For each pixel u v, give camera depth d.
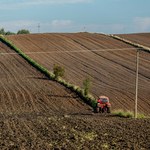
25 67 137.62
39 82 116.56
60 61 146.75
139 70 137.00
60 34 190.00
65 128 54.03
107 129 54.09
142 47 166.38
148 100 99.81
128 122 61.47
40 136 48.62
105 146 43.62
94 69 137.00
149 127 56.59
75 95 102.06
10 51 158.00
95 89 111.38
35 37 181.12
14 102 93.38
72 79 122.44
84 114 80.81
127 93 106.69
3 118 66.94
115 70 136.25
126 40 178.75
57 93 103.38
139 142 46.16
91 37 185.12
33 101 94.94
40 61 145.75
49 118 63.56
